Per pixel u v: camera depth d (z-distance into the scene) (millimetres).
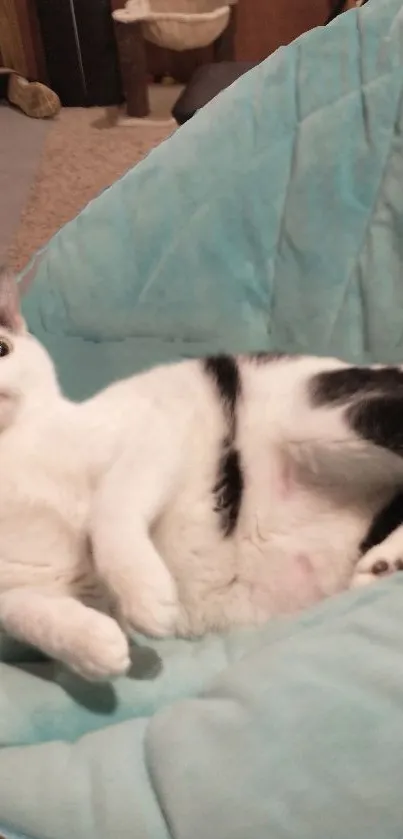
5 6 3498
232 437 1116
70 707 936
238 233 1495
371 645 854
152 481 1013
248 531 1102
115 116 3443
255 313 1520
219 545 1090
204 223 1500
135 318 1559
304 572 1091
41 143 3246
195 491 1085
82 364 1528
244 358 1230
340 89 1407
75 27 3416
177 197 1510
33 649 1035
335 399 1068
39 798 805
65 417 1079
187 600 1085
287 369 1171
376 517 1103
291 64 1446
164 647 1051
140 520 970
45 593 1033
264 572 1096
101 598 1063
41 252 1649
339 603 964
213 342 1532
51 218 2711
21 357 1075
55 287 1581
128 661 883
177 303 1538
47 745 879
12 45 3598
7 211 2768
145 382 1194
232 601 1099
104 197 1561
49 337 1585
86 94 3582
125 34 3164
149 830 763
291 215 1452
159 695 954
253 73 1479
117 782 805
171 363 1301
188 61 3664
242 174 1475
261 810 738
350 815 720
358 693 800
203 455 1102
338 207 1417
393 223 1381
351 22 1402
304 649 871
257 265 1499
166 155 1519
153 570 919
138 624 898
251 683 847
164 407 1127
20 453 1051
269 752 773
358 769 742
